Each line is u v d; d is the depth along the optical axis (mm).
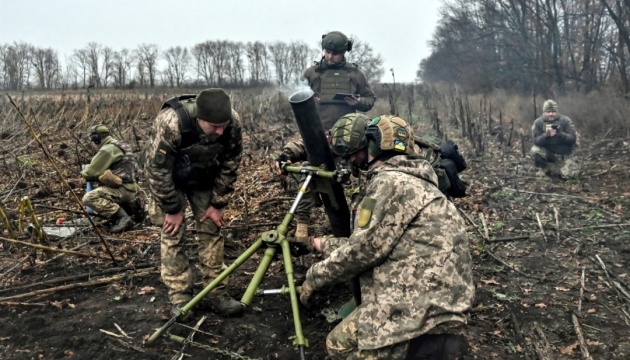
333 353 2920
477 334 3764
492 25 22359
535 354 3549
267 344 3576
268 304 4062
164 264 3775
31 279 4543
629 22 16688
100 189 5699
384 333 2629
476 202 6805
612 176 8195
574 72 18703
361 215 2721
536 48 20328
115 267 4723
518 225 5969
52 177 7941
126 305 4082
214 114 3287
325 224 5531
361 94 6480
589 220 6094
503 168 8969
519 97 17859
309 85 6445
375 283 2738
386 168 2818
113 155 5734
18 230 5680
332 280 2840
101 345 3561
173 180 3625
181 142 3436
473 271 4793
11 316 3922
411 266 2654
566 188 7605
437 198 2740
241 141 3691
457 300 2637
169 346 3537
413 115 16109
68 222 5934
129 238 5488
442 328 2596
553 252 5203
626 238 5453
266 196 6746
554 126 7957
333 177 3289
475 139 11484
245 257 3297
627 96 14492
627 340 3688
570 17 19219
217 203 3766
